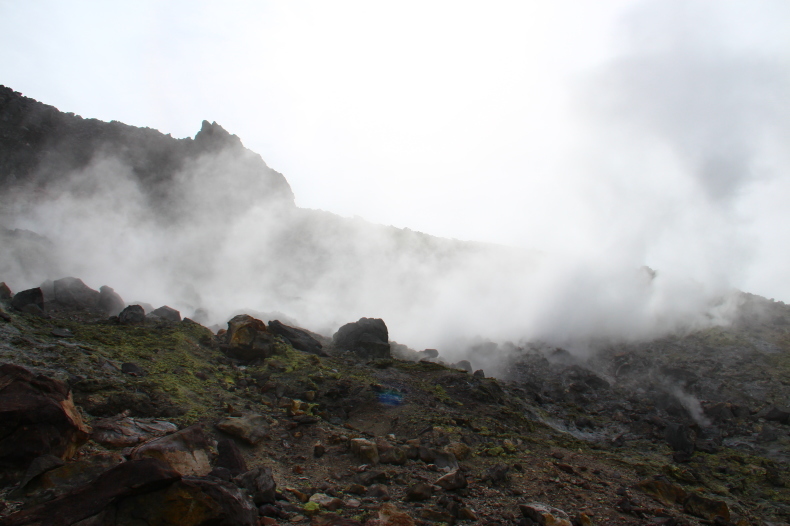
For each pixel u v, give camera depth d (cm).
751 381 1477
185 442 532
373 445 666
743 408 1341
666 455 1062
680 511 673
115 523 356
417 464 674
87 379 701
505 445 838
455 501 557
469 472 686
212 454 575
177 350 980
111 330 1004
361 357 1348
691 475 904
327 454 672
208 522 375
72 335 908
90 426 587
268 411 809
